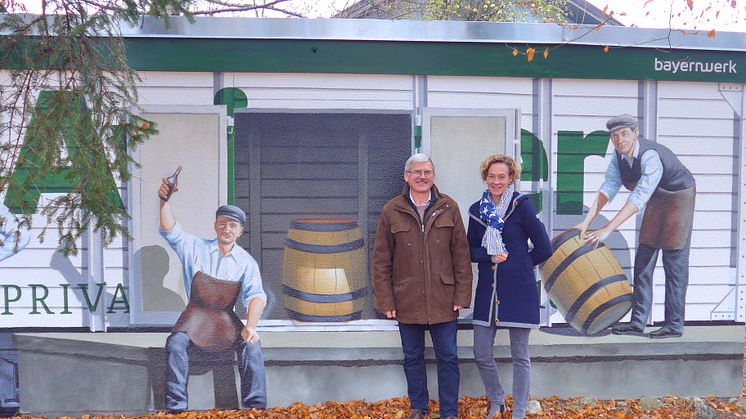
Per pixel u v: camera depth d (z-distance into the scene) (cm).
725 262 463
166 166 436
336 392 448
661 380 464
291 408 444
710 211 461
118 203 427
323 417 425
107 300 439
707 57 453
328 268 445
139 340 440
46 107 345
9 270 432
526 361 401
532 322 390
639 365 462
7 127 364
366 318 447
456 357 404
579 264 456
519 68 442
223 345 443
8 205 420
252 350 445
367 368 448
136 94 387
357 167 443
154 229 438
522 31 437
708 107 457
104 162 357
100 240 436
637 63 449
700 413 439
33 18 384
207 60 429
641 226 459
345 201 445
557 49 444
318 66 434
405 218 398
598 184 455
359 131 442
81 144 344
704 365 464
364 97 440
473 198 448
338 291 445
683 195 458
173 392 441
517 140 447
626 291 459
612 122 453
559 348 458
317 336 446
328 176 443
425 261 394
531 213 392
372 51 436
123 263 439
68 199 374
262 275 445
